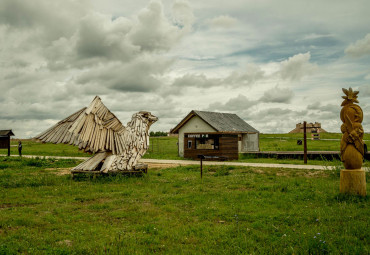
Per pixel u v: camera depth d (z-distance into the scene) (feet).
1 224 23.70
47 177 49.34
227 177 49.49
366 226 22.30
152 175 53.21
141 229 22.80
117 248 18.81
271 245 19.21
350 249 18.06
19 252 18.30
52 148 149.69
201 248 19.07
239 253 18.01
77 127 44.52
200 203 31.19
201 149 87.66
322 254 17.70
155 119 56.13
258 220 24.48
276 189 38.04
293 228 22.44
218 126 90.27
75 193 37.88
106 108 49.08
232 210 27.81
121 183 45.32
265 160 80.79
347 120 32.48
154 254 18.17
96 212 28.27
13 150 135.03
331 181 43.24
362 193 31.68
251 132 107.34
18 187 42.42
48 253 17.54
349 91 32.53
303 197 32.76
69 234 21.75
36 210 28.73
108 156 50.85
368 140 175.01
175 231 22.11
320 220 24.14
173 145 155.84
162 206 29.91
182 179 48.08
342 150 32.96
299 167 57.77
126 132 52.29
